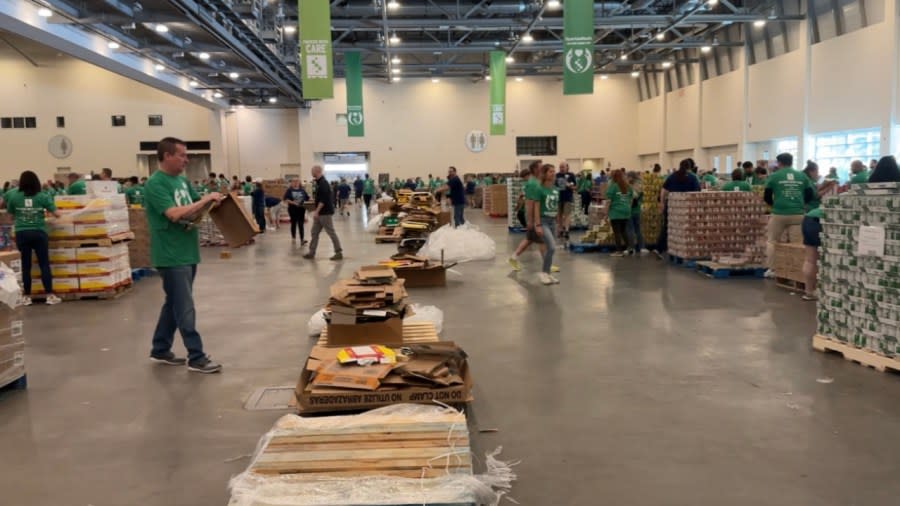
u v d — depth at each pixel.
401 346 4.35
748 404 4.07
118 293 8.77
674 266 10.41
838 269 5.08
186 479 3.18
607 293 8.07
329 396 3.60
